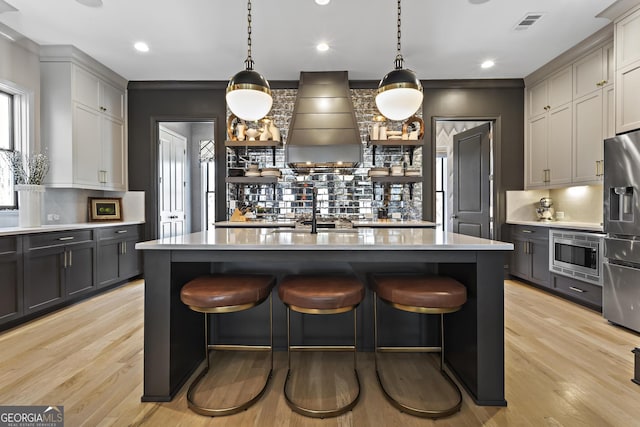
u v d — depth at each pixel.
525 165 4.55
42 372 2.03
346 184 4.70
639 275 2.60
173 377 1.79
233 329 2.31
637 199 2.58
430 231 2.64
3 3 2.85
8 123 3.38
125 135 4.61
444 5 2.91
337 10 2.99
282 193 4.72
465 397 1.79
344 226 3.38
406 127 4.39
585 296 3.24
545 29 3.30
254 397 1.75
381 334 2.30
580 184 3.62
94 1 2.83
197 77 4.49
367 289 2.29
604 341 2.51
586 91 3.54
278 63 4.07
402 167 4.38
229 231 2.68
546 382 1.93
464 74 4.39
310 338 2.30
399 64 2.32
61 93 3.63
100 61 3.98
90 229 3.63
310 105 4.23
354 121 4.16
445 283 1.82
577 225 3.38
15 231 2.75
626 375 2.01
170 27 3.25
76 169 3.71
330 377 1.99
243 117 2.36
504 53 3.81
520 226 4.30
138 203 4.64
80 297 3.49
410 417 1.62
